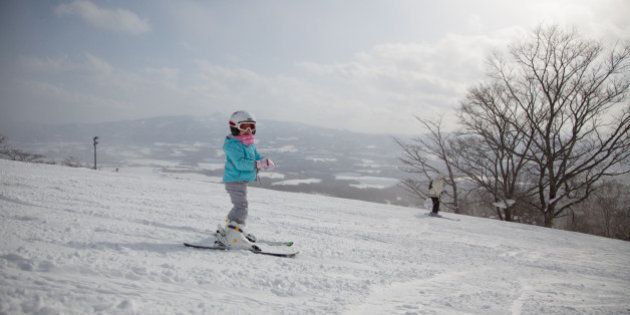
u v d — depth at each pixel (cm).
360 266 444
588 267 649
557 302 364
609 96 2480
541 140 2702
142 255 362
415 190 3156
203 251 420
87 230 445
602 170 2509
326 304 280
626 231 2925
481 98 2761
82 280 264
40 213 533
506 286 425
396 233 791
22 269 273
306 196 1566
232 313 237
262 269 367
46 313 201
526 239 980
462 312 298
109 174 1510
